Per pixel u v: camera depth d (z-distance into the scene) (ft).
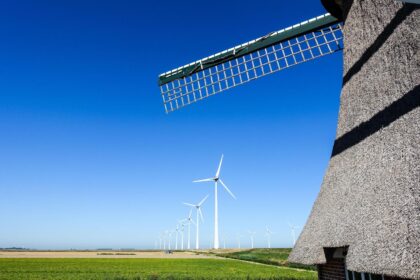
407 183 23.75
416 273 19.39
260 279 101.04
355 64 40.40
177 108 63.46
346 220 30.04
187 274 129.59
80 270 164.55
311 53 56.18
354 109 38.17
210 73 62.03
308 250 35.58
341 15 52.06
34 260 260.42
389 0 34.17
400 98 28.76
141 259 284.82
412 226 21.43
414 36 28.84
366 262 24.07
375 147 30.60
